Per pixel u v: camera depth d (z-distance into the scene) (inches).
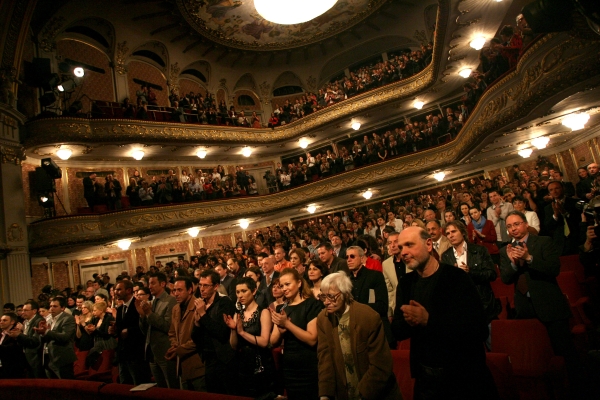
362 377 87.5
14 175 406.0
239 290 123.0
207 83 741.3
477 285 132.3
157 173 617.6
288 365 107.7
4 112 399.5
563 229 172.7
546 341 114.4
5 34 393.7
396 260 157.2
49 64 442.6
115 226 475.5
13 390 133.5
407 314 77.8
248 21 631.8
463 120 460.4
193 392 96.8
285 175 674.8
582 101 290.5
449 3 324.5
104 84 579.8
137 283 191.3
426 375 79.5
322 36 703.1
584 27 154.5
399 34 697.0
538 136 417.4
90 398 113.9
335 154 668.7
